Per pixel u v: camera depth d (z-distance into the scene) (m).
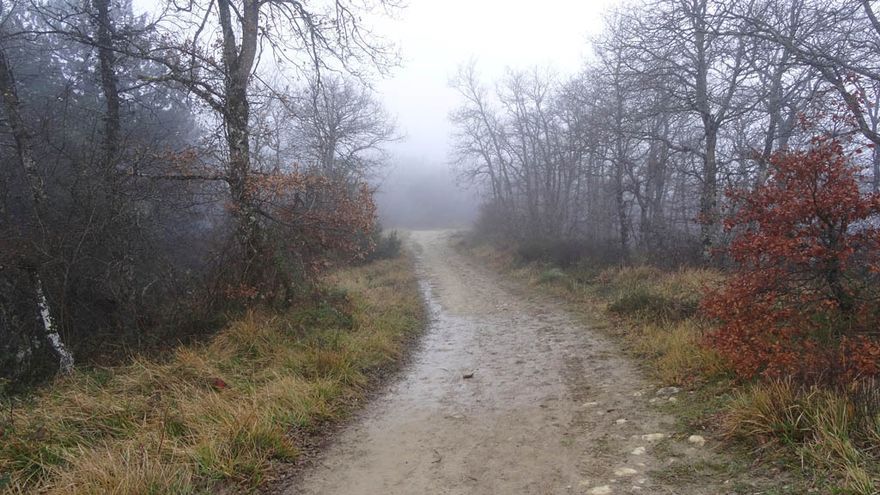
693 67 13.59
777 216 5.57
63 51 13.62
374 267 22.42
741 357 5.51
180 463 4.43
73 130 11.41
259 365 7.39
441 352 9.58
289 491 4.39
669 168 18.30
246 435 4.89
